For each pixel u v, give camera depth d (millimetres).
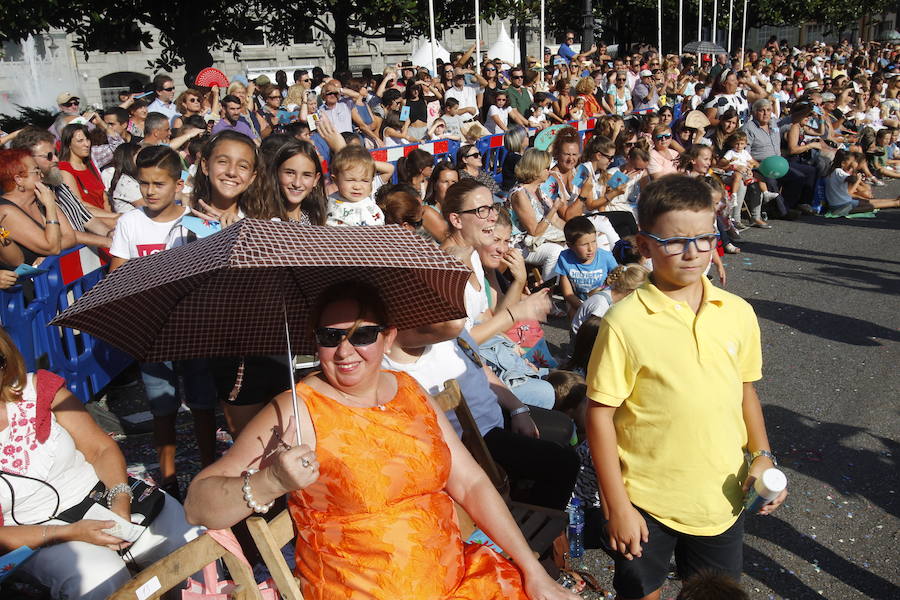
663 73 22094
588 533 3371
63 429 2795
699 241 2428
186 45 19547
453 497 2445
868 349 6527
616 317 2555
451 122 13344
